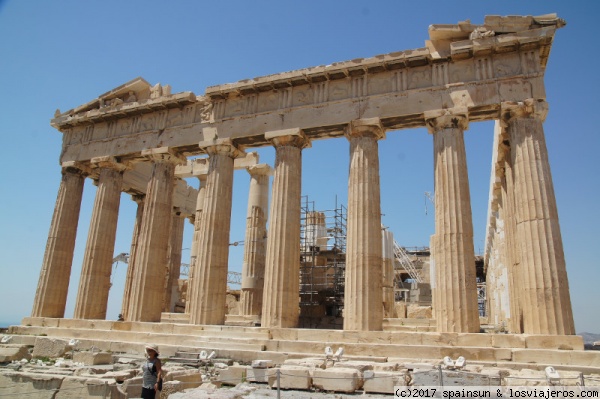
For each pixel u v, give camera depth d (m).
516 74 20.12
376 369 13.93
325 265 35.03
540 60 20.55
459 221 19.16
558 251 17.69
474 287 18.52
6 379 11.88
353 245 20.69
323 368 13.73
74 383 11.27
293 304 21.58
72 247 29.22
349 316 19.91
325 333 19.34
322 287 33.50
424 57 21.38
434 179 20.45
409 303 44.78
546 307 17.09
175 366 16.09
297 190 23.19
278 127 23.86
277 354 17.89
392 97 21.91
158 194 26.20
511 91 19.95
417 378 11.72
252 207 33.03
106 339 22.81
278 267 21.73
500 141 22.48
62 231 28.75
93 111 29.42
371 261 20.30
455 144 20.17
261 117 24.47
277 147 23.84
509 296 22.97
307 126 23.20
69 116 30.66
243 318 29.14
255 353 18.16
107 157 28.22
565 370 14.54
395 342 18.05
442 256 19.08
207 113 26.05
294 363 14.89
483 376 11.31
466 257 18.77
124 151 28.05
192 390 11.03
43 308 27.20
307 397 11.83
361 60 22.52
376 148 22.22
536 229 18.03
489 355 16.05
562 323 16.81
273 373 13.32
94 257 27.05
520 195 18.83
